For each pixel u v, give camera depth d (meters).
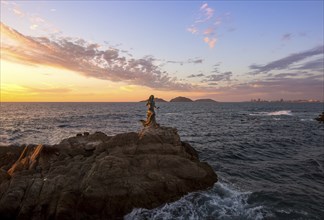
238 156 27.19
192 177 15.36
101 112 118.44
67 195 12.41
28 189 12.87
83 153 17.28
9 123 63.16
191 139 39.50
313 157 26.66
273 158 26.47
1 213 11.94
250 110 149.25
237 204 14.43
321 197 15.71
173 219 12.66
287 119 81.62
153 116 21.38
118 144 16.67
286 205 14.48
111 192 12.88
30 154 17.75
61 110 133.88
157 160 15.36
